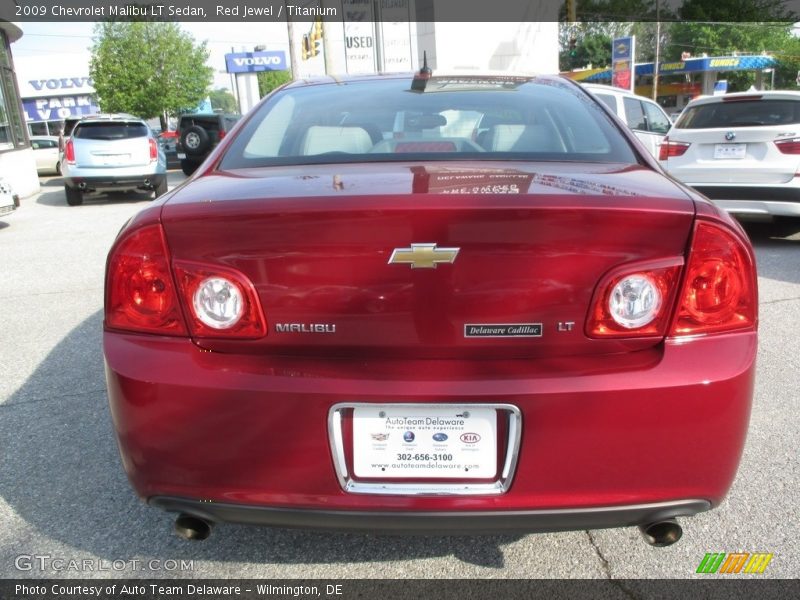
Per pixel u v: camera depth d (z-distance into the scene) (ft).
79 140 39.50
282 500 5.61
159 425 5.59
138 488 5.91
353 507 5.55
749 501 8.07
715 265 5.47
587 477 5.44
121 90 114.32
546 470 5.42
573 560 7.19
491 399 5.33
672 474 5.49
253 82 121.60
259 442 5.49
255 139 7.89
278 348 5.63
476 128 7.82
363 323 5.49
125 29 112.16
